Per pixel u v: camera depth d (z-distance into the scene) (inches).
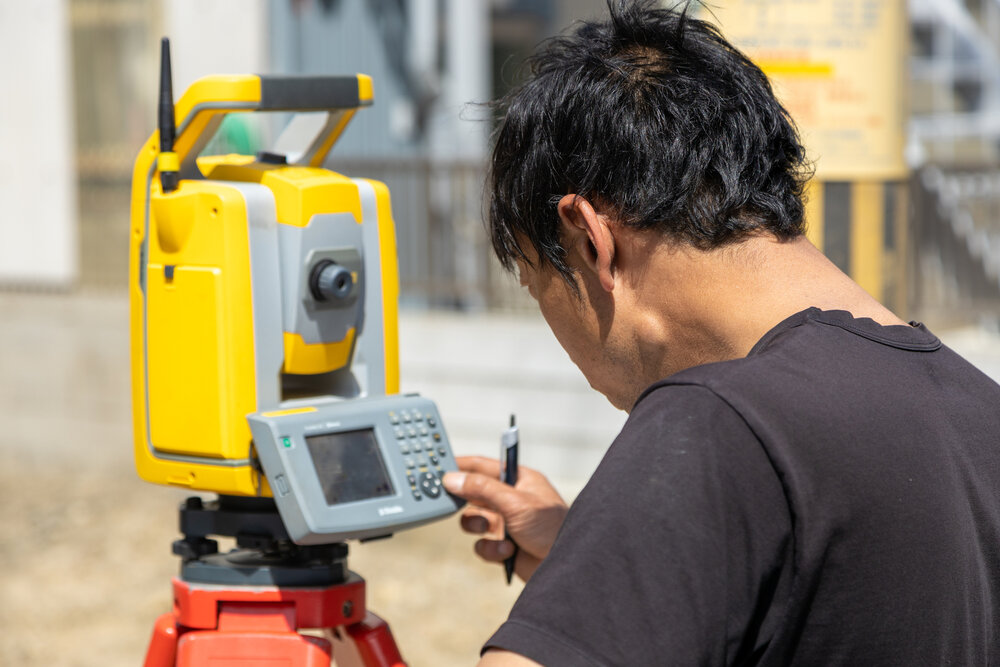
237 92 60.2
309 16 274.2
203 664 61.6
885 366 45.3
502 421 226.7
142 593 195.8
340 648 70.3
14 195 277.0
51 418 273.1
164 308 62.0
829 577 40.8
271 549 65.4
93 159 271.0
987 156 252.8
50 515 235.6
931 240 210.4
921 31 253.9
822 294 47.9
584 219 48.9
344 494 59.6
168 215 61.1
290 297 62.6
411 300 255.8
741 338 47.2
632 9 53.1
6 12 275.0
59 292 274.7
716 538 39.5
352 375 68.2
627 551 39.3
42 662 167.8
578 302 51.3
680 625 38.4
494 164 53.4
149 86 266.5
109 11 267.1
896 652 41.2
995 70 252.1
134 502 244.5
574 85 49.9
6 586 198.8
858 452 41.6
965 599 42.9
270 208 61.8
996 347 207.2
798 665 41.3
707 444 40.8
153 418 63.2
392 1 291.4
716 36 53.0
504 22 426.0
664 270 48.4
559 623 38.4
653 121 48.3
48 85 272.8
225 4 258.5
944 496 42.5
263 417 59.1
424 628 176.9
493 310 238.2
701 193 47.8
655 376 50.3
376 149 288.8
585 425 220.7
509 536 69.5
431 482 63.2
